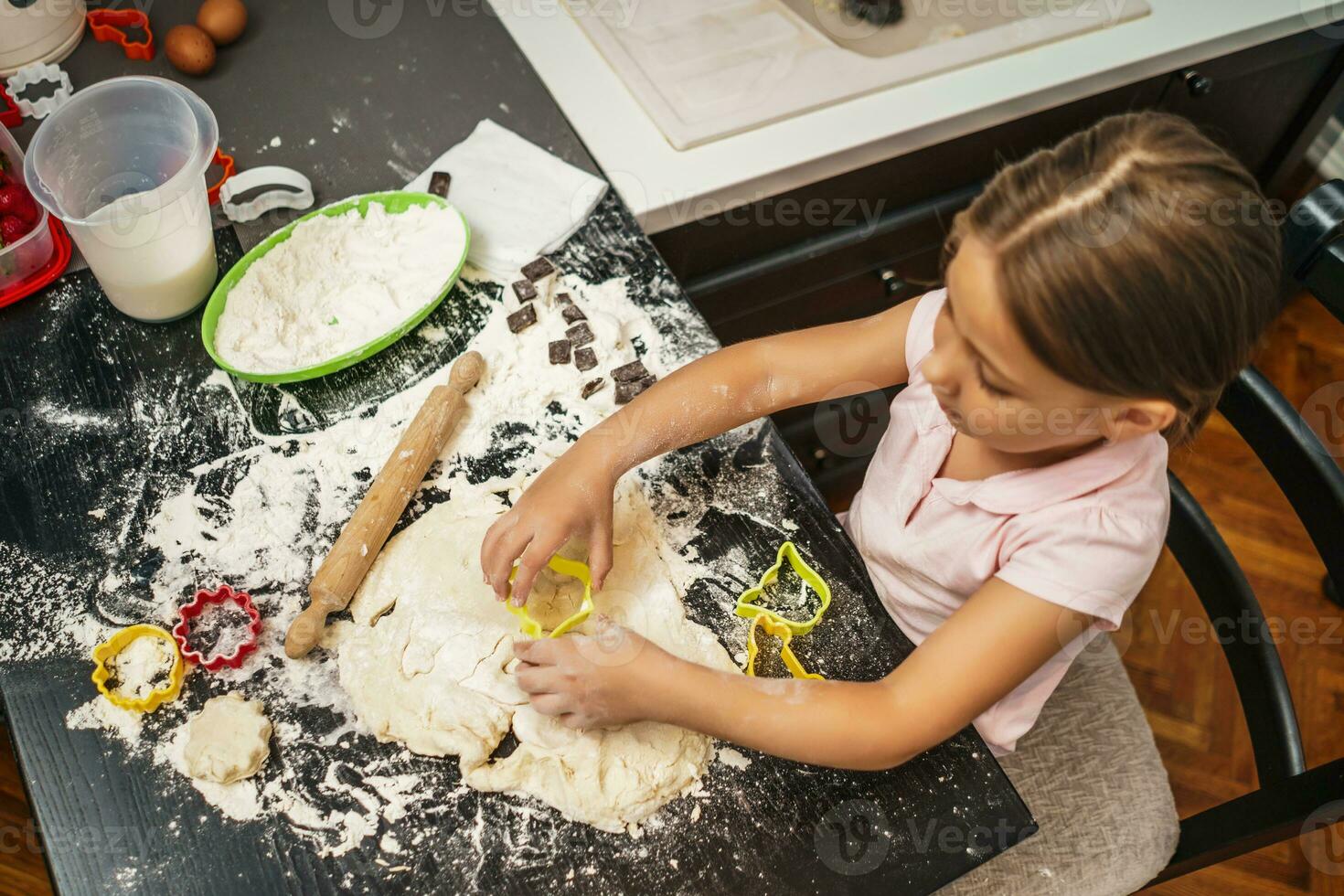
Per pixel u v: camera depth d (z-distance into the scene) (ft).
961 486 2.60
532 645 2.32
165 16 3.78
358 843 2.22
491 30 3.85
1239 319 1.96
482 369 2.95
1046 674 2.72
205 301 3.08
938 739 2.26
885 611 2.55
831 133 3.54
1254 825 2.76
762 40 3.84
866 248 4.04
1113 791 3.02
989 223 1.95
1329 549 2.64
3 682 2.41
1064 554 2.36
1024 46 3.80
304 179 3.31
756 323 4.18
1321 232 2.51
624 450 2.61
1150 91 4.04
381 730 2.34
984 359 2.00
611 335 3.02
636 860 2.21
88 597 2.54
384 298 3.05
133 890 2.15
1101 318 1.84
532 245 3.18
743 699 2.24
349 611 2.54
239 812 2.25
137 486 2.73
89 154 3.10
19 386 2.90
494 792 2.28
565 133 3.52
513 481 2.76
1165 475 2.49
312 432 2.84
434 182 3.29
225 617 2.52
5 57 3.50
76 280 3.12
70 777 2.28
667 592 2.56
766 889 2.18
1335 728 4.66
